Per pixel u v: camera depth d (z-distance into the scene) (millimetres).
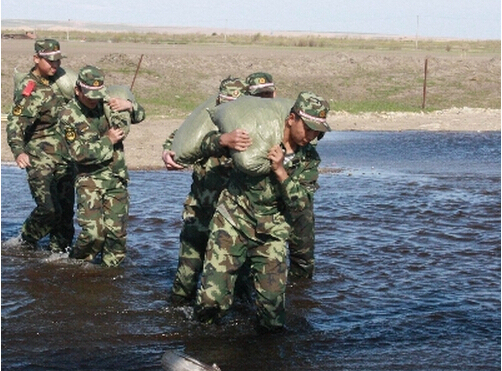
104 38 71750
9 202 11484
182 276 7219
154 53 38250
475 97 32750
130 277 8203
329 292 7762
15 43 44781
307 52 44719
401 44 75875
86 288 7828
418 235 9984
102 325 6820
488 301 7562
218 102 6848
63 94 8930
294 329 6742
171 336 6570
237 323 6832
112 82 30875
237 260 6410
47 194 8969
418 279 8219
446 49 61188
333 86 34531
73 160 8289
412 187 13250
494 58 39656
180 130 6863
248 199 6246
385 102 31422
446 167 15797
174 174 13852
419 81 35438
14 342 6410
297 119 5922
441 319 7055
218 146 6188
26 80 8820
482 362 6090
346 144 19328
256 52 43219
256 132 5969
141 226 10195
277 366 5977
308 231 7902
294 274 8156
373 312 7230
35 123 8906
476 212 11352
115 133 8008
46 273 8289
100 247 8461
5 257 8852
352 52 46000
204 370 4953
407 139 20562
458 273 8445
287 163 6074
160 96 29562
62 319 6957
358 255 9039
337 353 6242
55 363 6000
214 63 36062
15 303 7352
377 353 6254
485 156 17625
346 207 11531
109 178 8281
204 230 7062
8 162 14469
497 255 9141
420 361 6094
